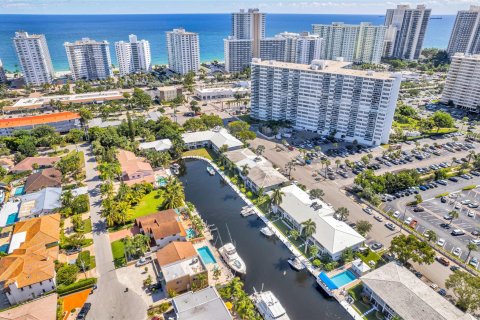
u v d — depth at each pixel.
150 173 155.50
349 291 95.19
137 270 102.00
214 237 119.19
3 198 138.38
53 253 102.19
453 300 90.12
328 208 125.88
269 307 86.69
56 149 183.88
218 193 147.62
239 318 86.38
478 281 86.94
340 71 198.50
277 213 132.12
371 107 186.88
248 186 152.62
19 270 92.50
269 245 115.38
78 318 85.19
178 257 98.94
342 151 186.12
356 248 109.06
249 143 197.50
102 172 151.38
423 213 130.50
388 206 134.75
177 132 197.38
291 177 157.25
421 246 99.25
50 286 93.38
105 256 107.31
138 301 91.12
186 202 139.62
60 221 122.50
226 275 101.25
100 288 95.25
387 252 108.75
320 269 103.31
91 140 197.75
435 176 155.50
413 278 91.56
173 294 91.81
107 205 122.62
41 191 139.00
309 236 111.56
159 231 110.06
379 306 89.38
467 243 113.94
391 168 166.88
